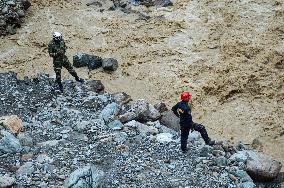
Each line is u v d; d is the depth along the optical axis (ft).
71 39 192.85
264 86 162.30
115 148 115.24
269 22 198.29
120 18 206.08
